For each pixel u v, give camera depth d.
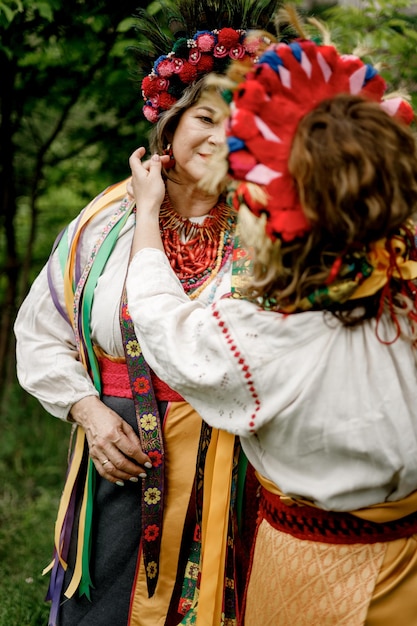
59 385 1.92
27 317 2.00
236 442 1.80
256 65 1.39
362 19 2.78
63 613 1.97
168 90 1.84
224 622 1.81
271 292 1.42
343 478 1.41
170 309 1.54
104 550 1.90
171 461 1.84
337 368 1.38
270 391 1.41
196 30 1.86
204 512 1.79
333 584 1.46
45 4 2.66
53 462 3.63
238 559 1.88
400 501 1.44
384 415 1.38
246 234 1.40
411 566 1.48
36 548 2.96
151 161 1.76
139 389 1.83
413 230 1.44
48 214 3.91
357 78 1.42
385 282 1.38
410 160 1.33
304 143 1.30
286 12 1.54
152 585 1.86
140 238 1.68
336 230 1.30
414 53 2.73
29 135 3.47
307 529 1.49
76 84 3.09
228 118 1.39
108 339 1.86
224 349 1.42
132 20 2.69
